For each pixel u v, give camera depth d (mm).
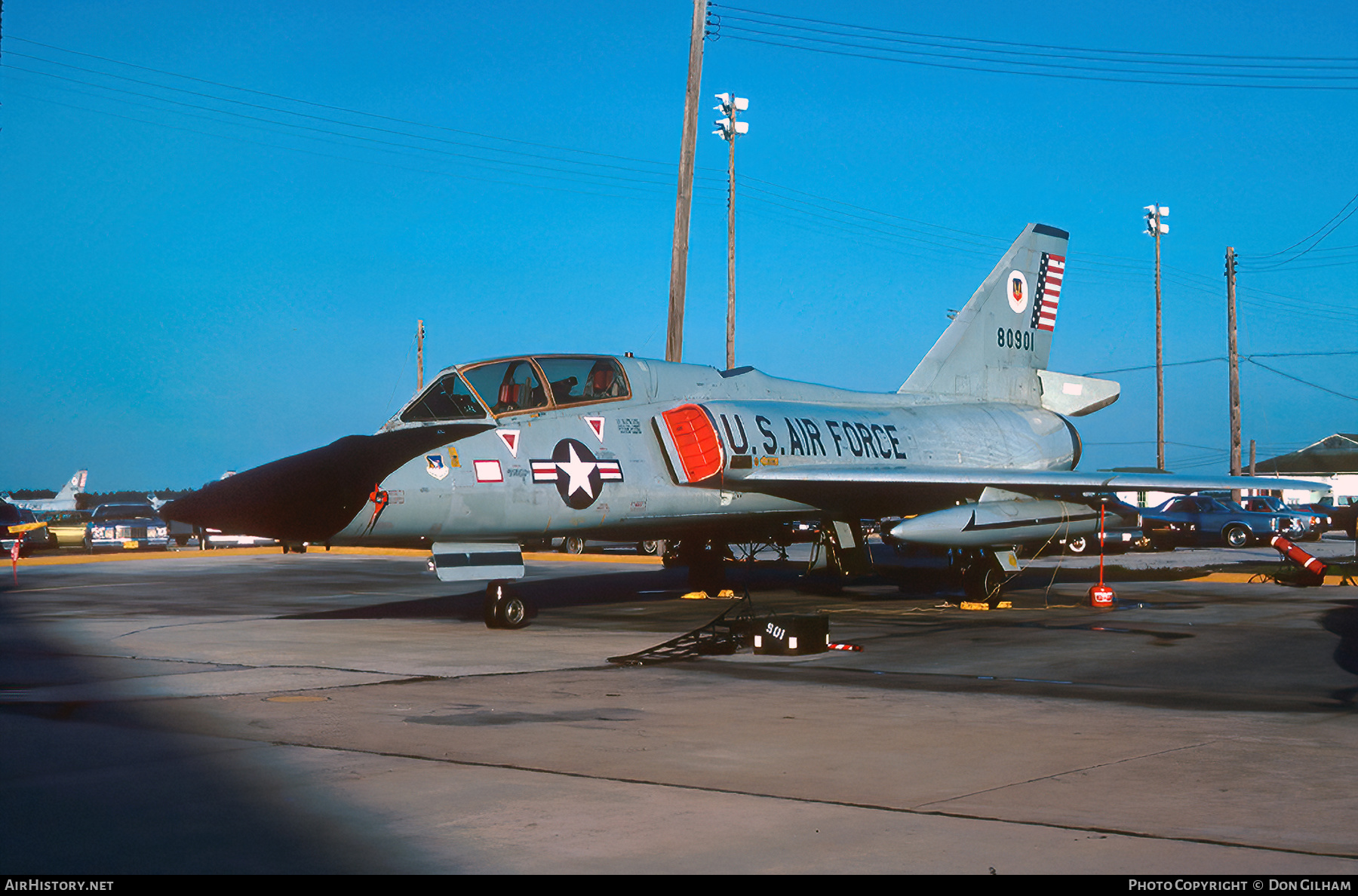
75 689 9445
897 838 5074
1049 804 5668
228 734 7422
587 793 5863
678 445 15805
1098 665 11078
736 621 12086
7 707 8461
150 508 42531
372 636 13648
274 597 19891
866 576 23500
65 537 39750
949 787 6027
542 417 14766
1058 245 23391
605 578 23734
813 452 17359
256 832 5145
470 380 14406
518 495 14047
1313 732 7625
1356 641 12805
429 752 6859
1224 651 12055
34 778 6152
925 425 19953
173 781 6070
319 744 7070
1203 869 4645
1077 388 22906
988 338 22047
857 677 10312
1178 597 18516
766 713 8336
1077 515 18453
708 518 16750
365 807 5566
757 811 5520
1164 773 6355
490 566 14219
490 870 4617
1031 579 22547
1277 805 5656
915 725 7852
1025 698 9125
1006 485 17188
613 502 15141
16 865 4668
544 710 8398
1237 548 35344
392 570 27266
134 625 15062
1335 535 44906
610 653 11977
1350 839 5062
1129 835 5125
